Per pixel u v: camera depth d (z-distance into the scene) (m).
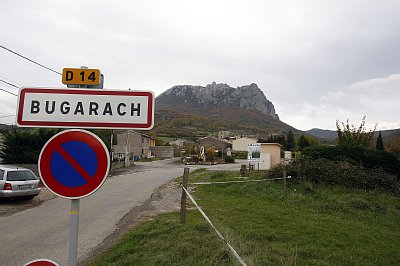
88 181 2.28
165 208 12.02
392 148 34.47
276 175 15.79
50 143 2.27
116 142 57.22
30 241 7.95
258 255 5.35
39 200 14.50
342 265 5.65
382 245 7.12
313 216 9.78
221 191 15.52
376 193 13.80
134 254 6.28
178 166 41.41
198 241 6.36
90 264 6.06
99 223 9.95
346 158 17.02
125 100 2.46
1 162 25.06
